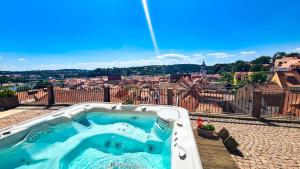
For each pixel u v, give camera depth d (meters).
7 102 9.87
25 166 4.49
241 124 7.28
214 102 13.38
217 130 6.65
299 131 6.56
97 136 5.86
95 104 7.40
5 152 4.52
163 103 10.83
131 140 5.64
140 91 12.00
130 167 4.56
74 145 5.27
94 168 4.53
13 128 4.95
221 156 4.36
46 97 12.03
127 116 6.91
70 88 12.73
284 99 11.23
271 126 7.05
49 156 4.80
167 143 4.91
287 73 38.53
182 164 3.34
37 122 5.44
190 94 11.59
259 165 4.49
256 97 7.95
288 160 4.72
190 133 4.43
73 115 6.33
